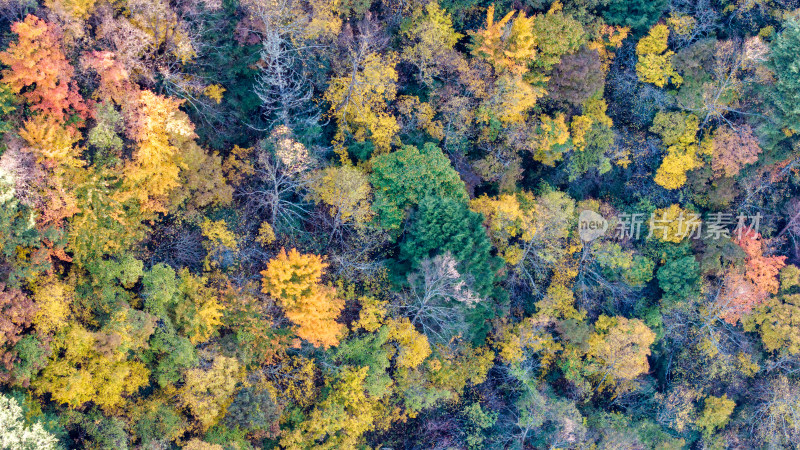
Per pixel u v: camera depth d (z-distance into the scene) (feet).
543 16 114.62
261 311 93.66
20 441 71.72
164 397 91.56
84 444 82.69
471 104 114.93
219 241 97.14
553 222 119.85
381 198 102.53
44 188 77.61
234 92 98.07
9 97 75.00
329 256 105.60
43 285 80.07
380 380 101.35
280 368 98.73
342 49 103.76
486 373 119.65
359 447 106.22
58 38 76.54
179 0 85.71
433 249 101.19
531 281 122.83
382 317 103.55
